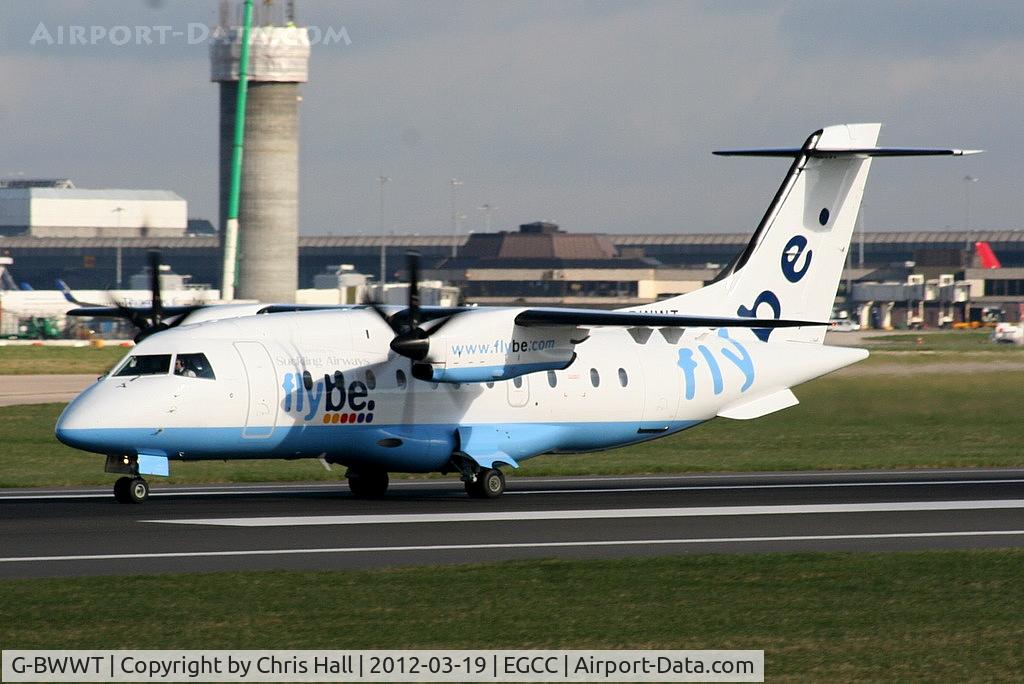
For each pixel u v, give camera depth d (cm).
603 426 10050
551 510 8169
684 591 5512
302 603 5222
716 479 10475
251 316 9025
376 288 10612
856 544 6762
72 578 5628
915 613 5150
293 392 8631
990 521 7656
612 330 10388
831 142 10825
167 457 8394
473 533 7062
